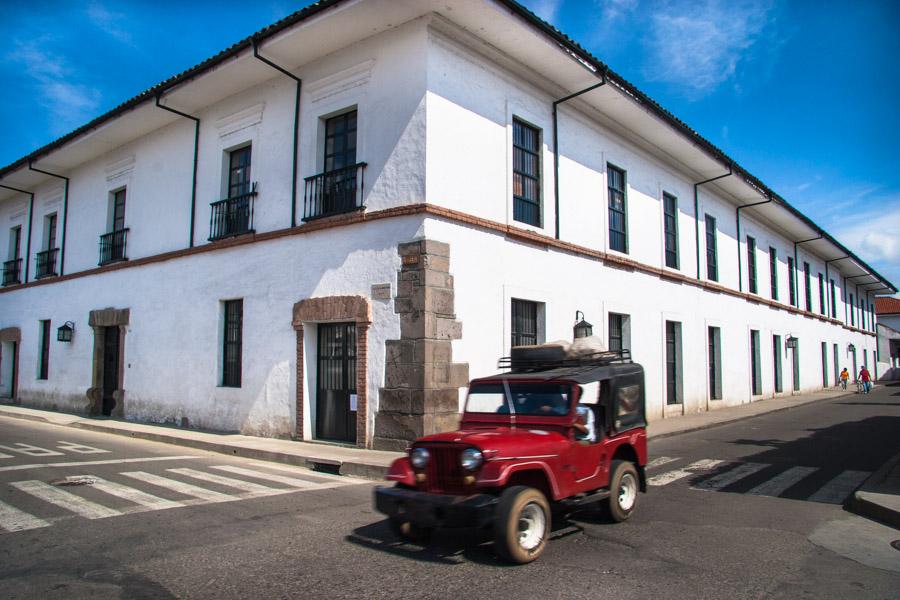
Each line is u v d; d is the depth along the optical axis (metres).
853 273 41.94
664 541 5.96
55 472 9.03
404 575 4.90
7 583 4.59
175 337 15.66
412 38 11.52
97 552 5.35
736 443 13.32
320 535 6.03
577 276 14.89
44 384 20.53
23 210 23.05
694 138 18.00
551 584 4.72
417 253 10.98
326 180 12.73
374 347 11.39
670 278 19.17
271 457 10.99
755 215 26.75
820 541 5.98
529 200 13.82
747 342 24.98
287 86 13.70
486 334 12.03
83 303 19.19
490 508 5.04
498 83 12.96
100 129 17.22
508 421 6.32
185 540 5.77
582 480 6.02
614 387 6.75
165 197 16.62
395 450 10.81
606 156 16.48
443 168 11.42
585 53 13.12
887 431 15.16
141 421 16.23
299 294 12.77
